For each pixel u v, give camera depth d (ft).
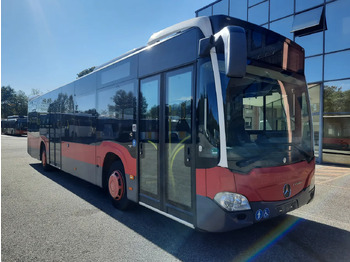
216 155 9.55
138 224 13.79
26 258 10.25
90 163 19.15
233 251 10.84
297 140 12.42
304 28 35.58
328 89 35.65
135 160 14.06
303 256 10.46
